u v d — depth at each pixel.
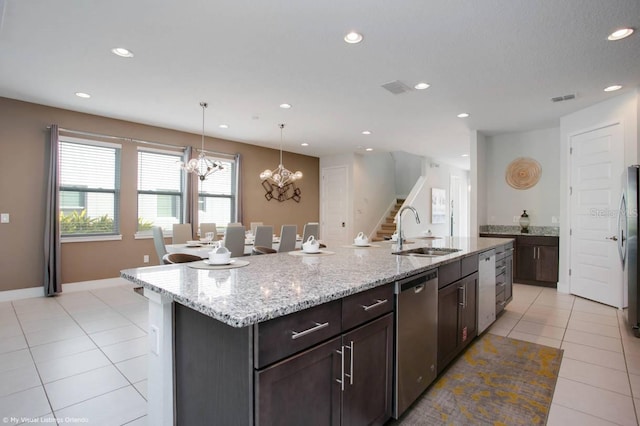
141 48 2.86
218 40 2.72
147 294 1.57
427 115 4.77
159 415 1.54
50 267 4.42
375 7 2.26
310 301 1.23
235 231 4.16
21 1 2.21
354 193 7.83
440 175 9.02
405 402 1.83
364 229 8.17
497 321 3.55
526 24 2.45
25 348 2.79
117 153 5.14
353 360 1.46
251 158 6.96
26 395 2.09
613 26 2.46
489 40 2.69
